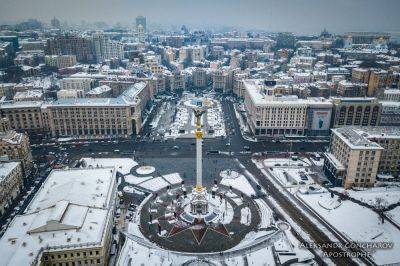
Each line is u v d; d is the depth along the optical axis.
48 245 139.12
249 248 164.12
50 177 198.75
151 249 162.25
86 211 161.50
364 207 199.50
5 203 197.38
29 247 137.50
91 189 184.12
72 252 138.75
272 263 151.62
